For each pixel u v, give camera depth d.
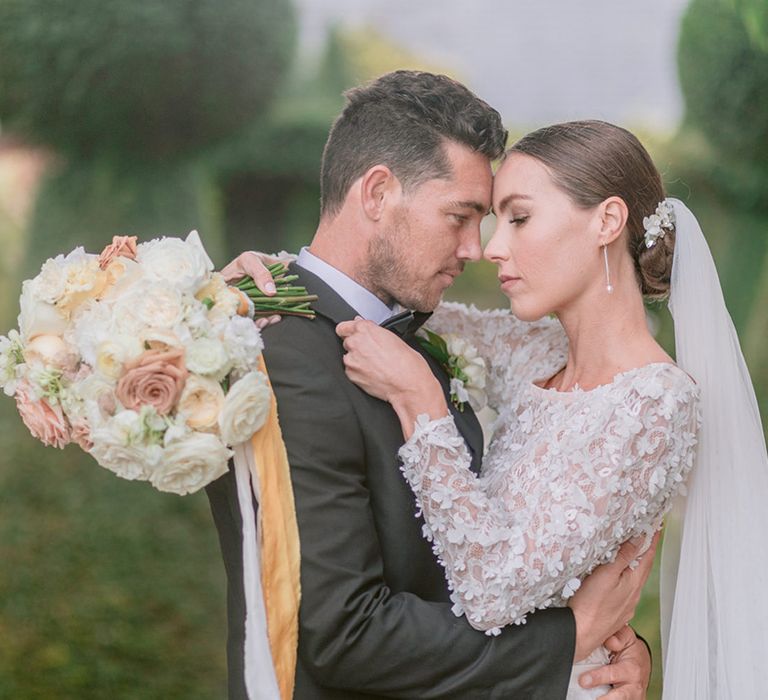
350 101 2.41
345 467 2.21
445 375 2.61
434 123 2.31
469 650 2.19
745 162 6.48
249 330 2.07
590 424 2.27
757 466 2.51
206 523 6.16
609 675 2.41
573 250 2.38
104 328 2.02
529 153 2.40
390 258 2.34
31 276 6.86
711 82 6.34
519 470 2.34
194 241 2.15
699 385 2.50
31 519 6.07
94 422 1.99
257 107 6.90
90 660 5.77
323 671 2.15
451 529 2.20
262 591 2.09
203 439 1.99
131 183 6.90
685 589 2.50
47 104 6.53
